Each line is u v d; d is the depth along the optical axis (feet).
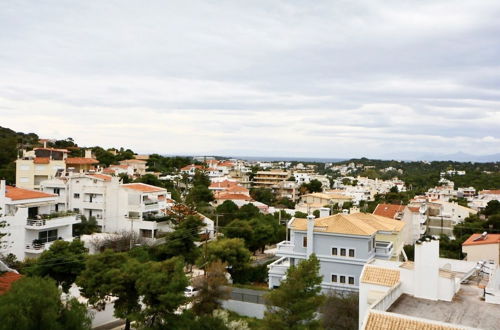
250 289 165.37
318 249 149.48
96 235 203.10
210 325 109.19
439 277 80.84
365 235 142.20
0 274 124.26
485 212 355.15
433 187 638.94
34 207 185.37
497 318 71.51
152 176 359.25
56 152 357.82
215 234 244.42
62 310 84.79
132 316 107.55
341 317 107.76
